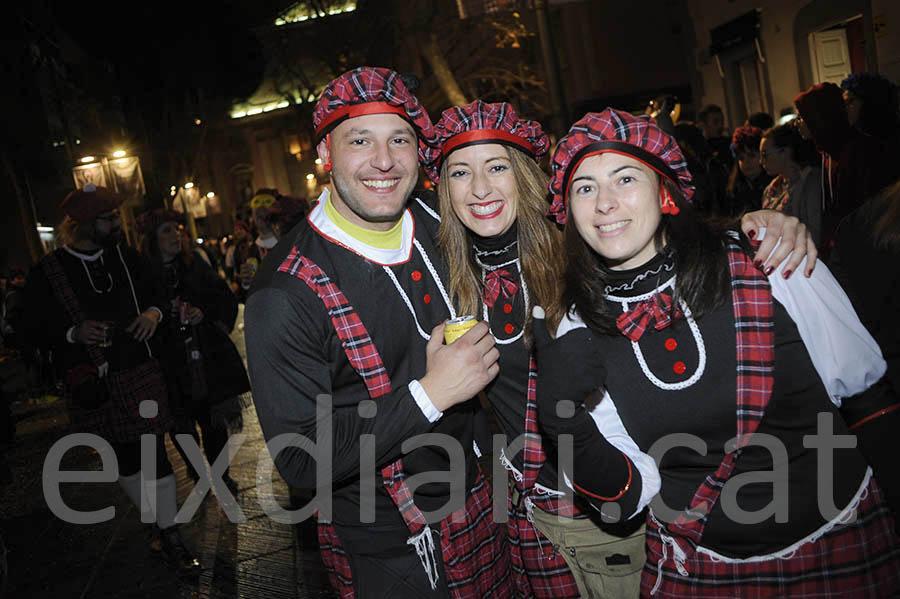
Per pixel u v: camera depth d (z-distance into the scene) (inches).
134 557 159.9
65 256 151.2
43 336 149.6
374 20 583.5
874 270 76.8
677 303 69.7
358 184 83.0
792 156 189.0
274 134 1694.1
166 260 178.7
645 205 69.5
